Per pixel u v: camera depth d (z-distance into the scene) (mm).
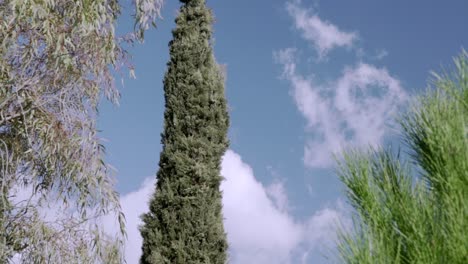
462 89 2285
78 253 6809
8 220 6867
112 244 6961
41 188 7148
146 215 8523
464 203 2041
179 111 8938
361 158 2299
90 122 7086
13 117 7016
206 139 8820
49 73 7188
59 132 6902
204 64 9234
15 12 6449
